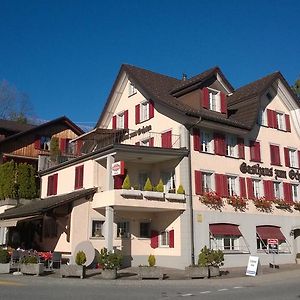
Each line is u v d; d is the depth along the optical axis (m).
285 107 34.75
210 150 28.59
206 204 27.19
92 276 20.61
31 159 40.25
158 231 27.84
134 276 21.09
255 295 14.58
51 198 31.42
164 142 28.62
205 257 21.69
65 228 26.17
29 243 30.36
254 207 29.81
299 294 14.78
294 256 31.12
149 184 25.92
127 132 32.41
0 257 22.97
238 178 29.44
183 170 26.80
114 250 26.19
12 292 14.69
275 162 32.28
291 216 32.03
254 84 33.06
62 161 35.06
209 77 29.53
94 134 32.28
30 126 45.19
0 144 39.09
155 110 30.19
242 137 30.59
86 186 27.88
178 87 30.62
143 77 32.50
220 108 29.86
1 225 28.53
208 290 16.33
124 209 26.16
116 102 34.94
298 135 34.78
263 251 29.41
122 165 24.66
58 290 15.52
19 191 35.47
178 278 20.62
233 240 28.36
